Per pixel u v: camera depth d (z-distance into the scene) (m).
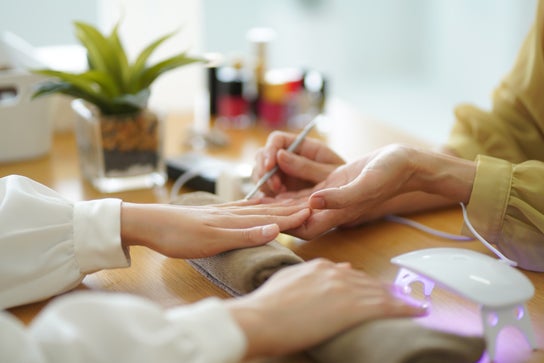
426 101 3.19
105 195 1.13
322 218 0.85
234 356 0.54
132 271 0.83
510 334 0.70
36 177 1.21
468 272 0.67
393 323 0.60
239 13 3.28
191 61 1.13
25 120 1.26
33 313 0.75
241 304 0.59
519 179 0.86
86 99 1.10
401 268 0.76
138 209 0.79
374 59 3.36
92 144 1.13
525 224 0.85
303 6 3.40
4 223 0.74
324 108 1.58
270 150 1.00
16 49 1.40
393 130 1.50
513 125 1.04
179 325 0.53
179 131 1.52
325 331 0.60
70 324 0.50
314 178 0.99
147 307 0.52
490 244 0.89
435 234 0.95
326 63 3.44
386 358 0.57
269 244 0.77
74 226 0.77
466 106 1.08
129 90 1.13
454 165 0.88
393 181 0.82
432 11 3.18
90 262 0.77
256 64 1.57
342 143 1.41
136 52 1.80
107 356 0.50
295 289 0.61
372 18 3.38
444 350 0.57
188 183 1.16
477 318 0.72
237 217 0.81
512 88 1.05
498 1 2.94
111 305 0.51
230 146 1.43
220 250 0.76
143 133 1.14
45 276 0.75
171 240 0.77
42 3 2.54
